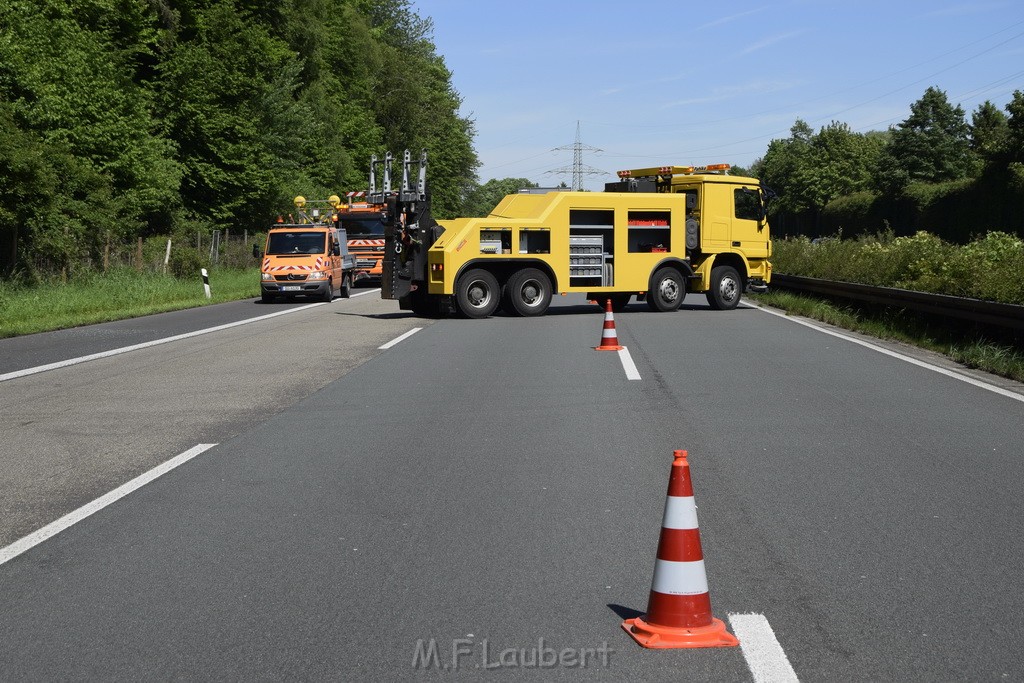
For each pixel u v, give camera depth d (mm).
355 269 39969
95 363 15336
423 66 87750
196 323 22766
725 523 6480
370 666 4305
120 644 4570
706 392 12016
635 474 7871
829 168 130125
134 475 7957
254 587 5316
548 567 5617
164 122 44875
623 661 4336
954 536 6168
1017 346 15078
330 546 6035
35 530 6445
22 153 29000
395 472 7980
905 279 24156
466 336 19266
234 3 53281
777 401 11336
